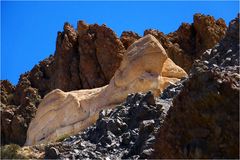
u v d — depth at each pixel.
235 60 31.69
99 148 30.88
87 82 72.62
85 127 43.38
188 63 71.00
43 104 46.97
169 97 34.94
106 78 71.75
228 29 34.75
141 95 34.16
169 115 26.72
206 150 24.73
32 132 46.94
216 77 25.56
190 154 24.98
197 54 71.44
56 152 30.62
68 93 46.47
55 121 45.41
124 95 42.62
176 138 25.75
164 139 26.31
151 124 29.80
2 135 70.25
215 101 25.17
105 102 43.31
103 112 35.06
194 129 25.34
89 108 44.06
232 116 24.77
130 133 31.03
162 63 42.72
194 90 25.91
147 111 31.95
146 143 28.56
